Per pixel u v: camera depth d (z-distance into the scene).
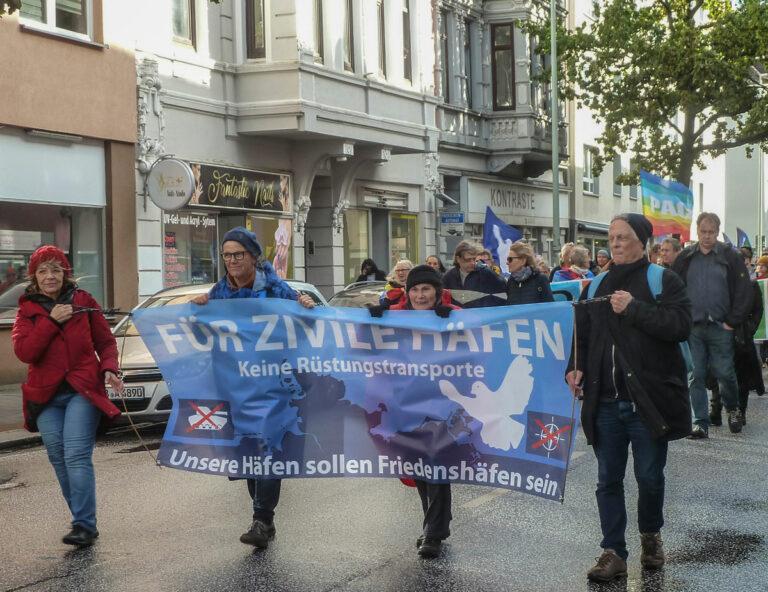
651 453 6.29
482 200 34.09
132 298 20.36
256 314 7.09
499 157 34.62
